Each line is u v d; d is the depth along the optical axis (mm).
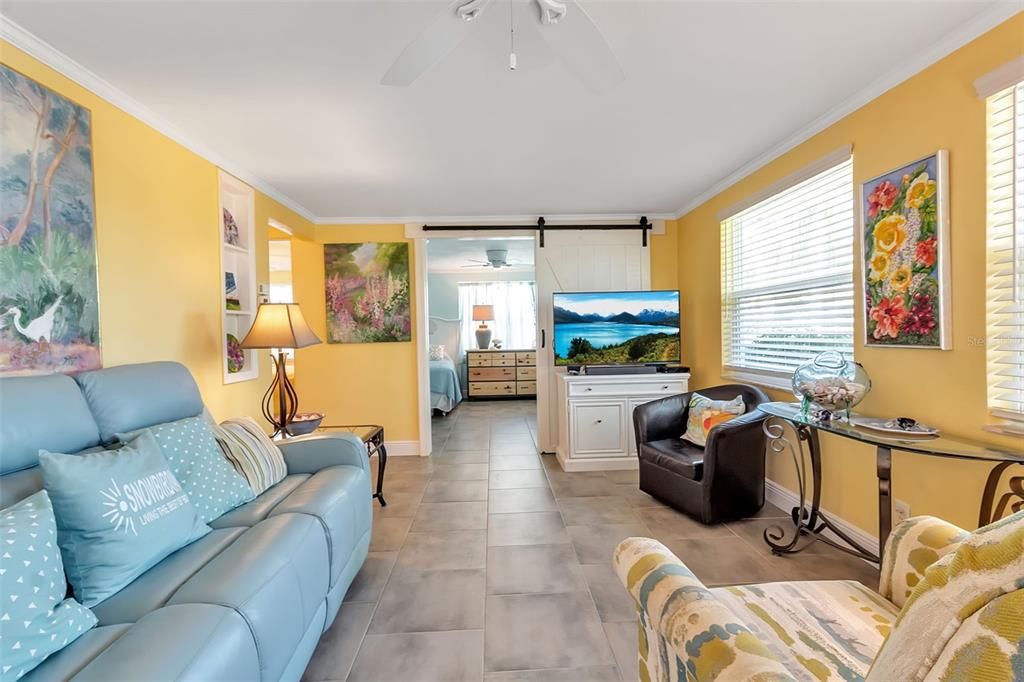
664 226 4246
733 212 3150
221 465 1740
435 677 1481
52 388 1377
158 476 1387
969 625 450
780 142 2592
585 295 3879
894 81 1892
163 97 1952
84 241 1717
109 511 1188
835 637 992
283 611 1220
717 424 2701
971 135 1622
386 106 2086
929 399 1804
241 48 1628
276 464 2025
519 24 1512
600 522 2668
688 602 854
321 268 4223
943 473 1777
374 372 4254
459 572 2131
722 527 2564
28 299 1492
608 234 4223
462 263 7148
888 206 1946
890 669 528
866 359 2113
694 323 3914
